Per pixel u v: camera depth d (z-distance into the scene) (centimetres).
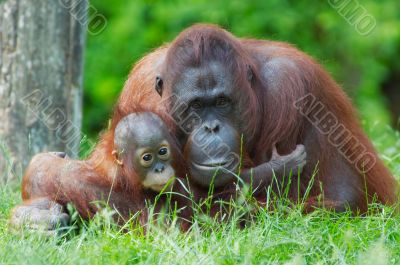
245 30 2416
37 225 1006
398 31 2494
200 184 1038
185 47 1042
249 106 1051
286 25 2438
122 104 1178
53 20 1418
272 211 1012
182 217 1059
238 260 866
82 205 1073
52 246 912
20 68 1416
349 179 1123
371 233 953
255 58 1115
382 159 1347
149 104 1129
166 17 2450
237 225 1019
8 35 1412
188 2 2455
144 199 1069
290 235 927
